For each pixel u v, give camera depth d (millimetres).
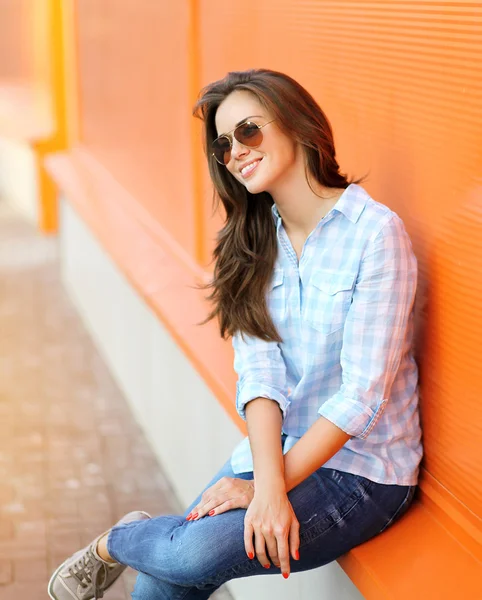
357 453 2070
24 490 3885
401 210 2129
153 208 4633
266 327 2180
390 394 2072
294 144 2035
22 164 10094
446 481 2061
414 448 2125
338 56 2377
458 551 1956
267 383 2160
